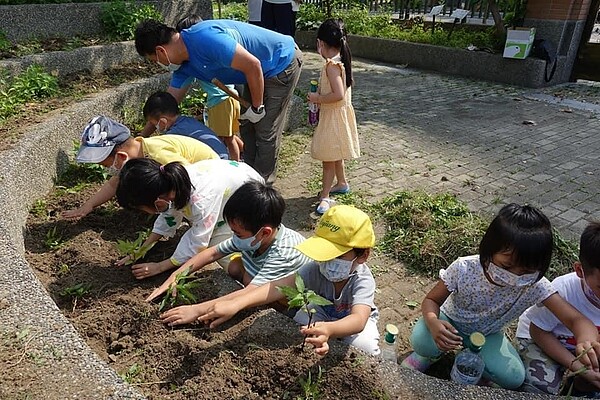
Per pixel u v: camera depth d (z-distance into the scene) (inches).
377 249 131.9
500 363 81.0
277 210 84.0
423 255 126.1
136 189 89.1
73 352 62.8
